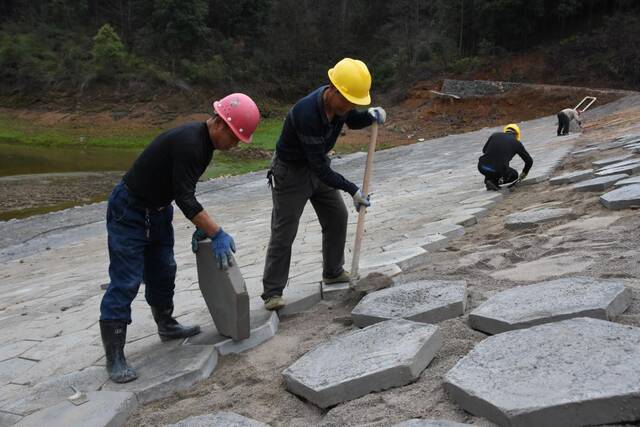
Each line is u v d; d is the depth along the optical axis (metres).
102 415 3.04
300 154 4.00
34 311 6.64
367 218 9.01
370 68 46.06
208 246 3.68
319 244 7.30
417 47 43.28
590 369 2.29
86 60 43.94
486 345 2.72
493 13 39.00
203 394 3.28
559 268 4.06
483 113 34.53
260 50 49.41
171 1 46.00
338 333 3.75
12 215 16.14
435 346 3.00
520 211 6.78
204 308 4.95
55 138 35.88
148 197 3.53
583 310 2.88
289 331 3.99
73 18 52.66
